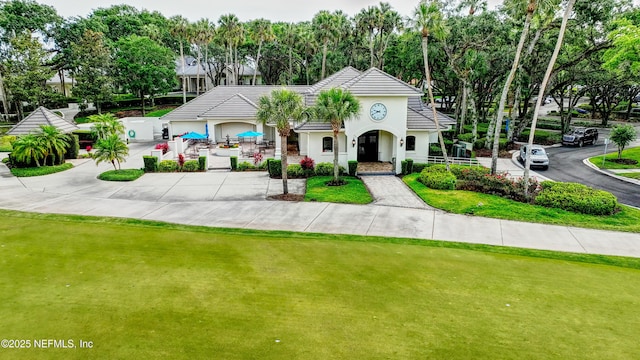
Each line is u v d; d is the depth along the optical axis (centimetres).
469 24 3578
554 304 1034
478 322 924
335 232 1708
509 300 1048
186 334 827
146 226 1703
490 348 816
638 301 1069
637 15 3070
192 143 4100
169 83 6194
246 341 809
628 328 918
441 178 2467
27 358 727
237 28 5719
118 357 740
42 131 3005
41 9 5816
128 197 2252
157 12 8231
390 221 1877
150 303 959
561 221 1866
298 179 2772
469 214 1984
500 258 1404
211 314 916
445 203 2152
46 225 1659
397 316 938
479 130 4922
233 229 1708
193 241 1485
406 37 4700
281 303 984
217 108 3991
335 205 2133
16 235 1504
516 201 2197
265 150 3753
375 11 5072
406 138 3092
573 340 859
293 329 862
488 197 2267
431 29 2550
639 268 1362
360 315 937
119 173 2780
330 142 3081
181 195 2312
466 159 3097
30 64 4900
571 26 3272
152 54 5841
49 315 888
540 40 3591
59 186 2484
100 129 3522
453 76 4606
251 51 7100
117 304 949
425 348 808
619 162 3262
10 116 5441
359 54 6125
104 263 1221
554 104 8625
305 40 6112
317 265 1262
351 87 2794
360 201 2202
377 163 3228
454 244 1575
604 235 1702
